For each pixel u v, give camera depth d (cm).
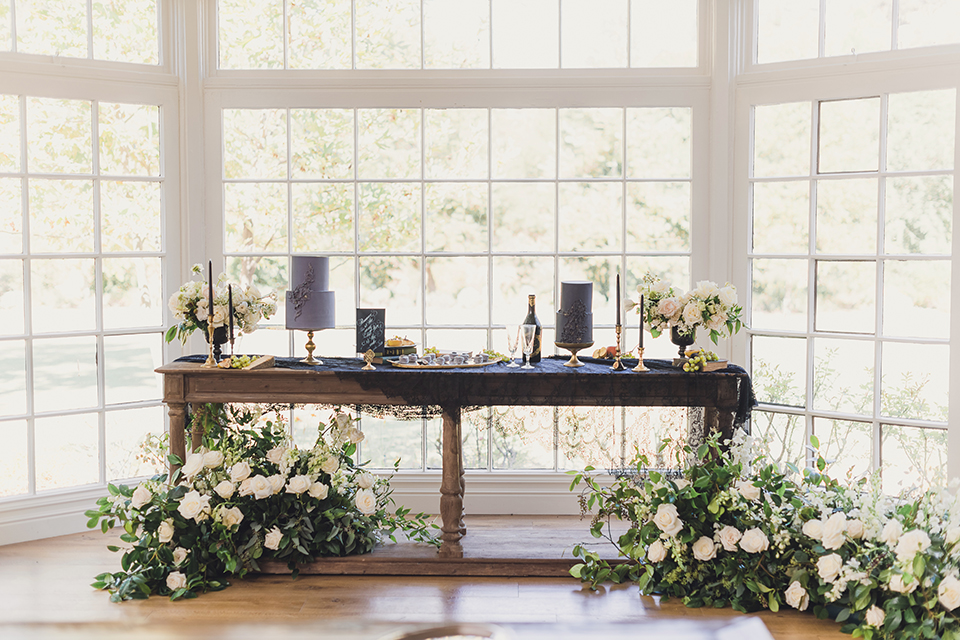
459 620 291
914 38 367
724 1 397
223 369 333
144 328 411
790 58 394
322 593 316
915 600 268
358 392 334
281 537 329
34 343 388
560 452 423
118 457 408
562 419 346
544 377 329
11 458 386
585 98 409
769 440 340
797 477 388
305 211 419
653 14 409
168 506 324
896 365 372
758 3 399
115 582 319
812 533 292
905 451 372
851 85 374
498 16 412
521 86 410
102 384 402
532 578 335
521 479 420
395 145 416
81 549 370
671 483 323
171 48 409
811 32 389
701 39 406
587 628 132
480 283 420
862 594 274
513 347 355
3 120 379
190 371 332
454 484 338
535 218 418
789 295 396
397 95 412
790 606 307
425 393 332
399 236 420
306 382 334
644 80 407
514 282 420
